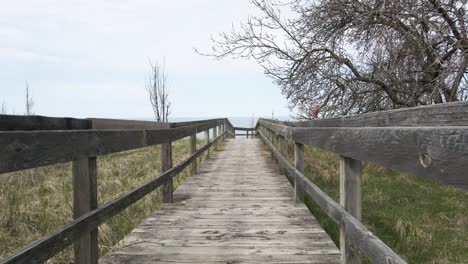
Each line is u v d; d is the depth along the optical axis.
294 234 3.65
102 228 4.26
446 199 6.16
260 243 3.38
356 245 1.95
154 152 11.17
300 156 4.78
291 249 3.22
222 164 9.31
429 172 1.15
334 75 8.50
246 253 3.12
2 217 4.87
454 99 7.10
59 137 1.85
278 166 7.75
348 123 3.15
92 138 2.25
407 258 4.05
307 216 4.33
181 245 3.33
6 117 1.78
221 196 5.50
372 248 1.70
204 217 4.30
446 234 4.68
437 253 4.14
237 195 5.57
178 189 6.07
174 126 5.25
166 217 4.31
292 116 10.52
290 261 2.94
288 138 5.14
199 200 5.23
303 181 3.85
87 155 2.18
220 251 3.17
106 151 2.48
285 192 5.79
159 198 5.82
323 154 9.78
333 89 8.98
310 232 3.71
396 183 7.32
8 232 4.60
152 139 3.75
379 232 4.83
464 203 5.88
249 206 4.85
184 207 4.81
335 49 8.37
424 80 7.73
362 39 7.84
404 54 7.38
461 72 6.43
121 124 4.17
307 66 8.45
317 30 8.53
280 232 3.72
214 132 12.80
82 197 2.25
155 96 21.38
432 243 4.40
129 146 3.00
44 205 5.50
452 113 1.59
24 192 6.28
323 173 7.96
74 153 2.01
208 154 10.34
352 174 2.26
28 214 5.06
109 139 2.54
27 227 4.74
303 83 8.85
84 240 2.20
